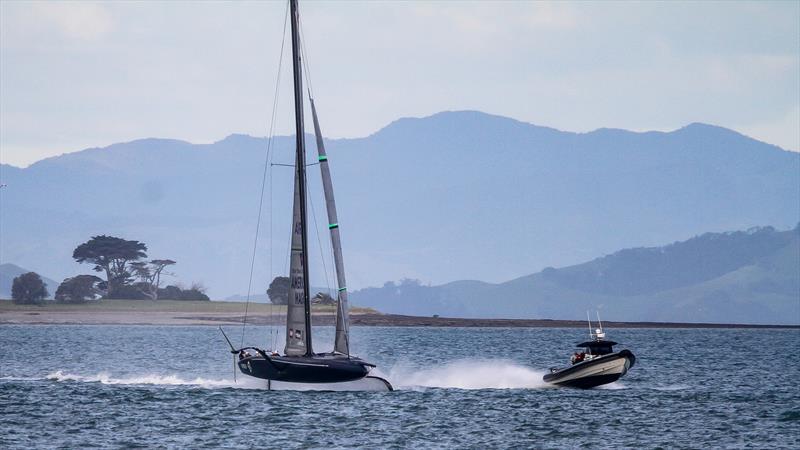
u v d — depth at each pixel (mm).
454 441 191250
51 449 180250
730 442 193250
